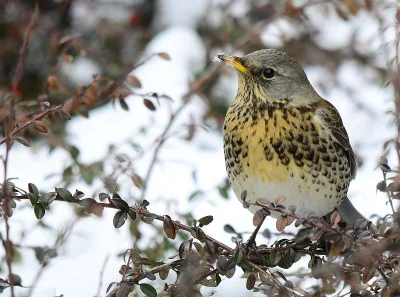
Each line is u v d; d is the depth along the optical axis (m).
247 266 8.04
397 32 9.81
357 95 14.97
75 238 11.80
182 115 14.32
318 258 8.09
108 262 11.40
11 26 14.90
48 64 14.93
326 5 13.93
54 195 7.79
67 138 13.62
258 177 9.61
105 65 14.58
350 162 10.25
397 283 7.42
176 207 12.00
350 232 7.49
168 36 15.52
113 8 16.02
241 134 9.66
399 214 7.78
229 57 9.96
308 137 9.57
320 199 9.72
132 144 11.73
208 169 13.68
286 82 9.80
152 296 7.90
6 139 8.15
